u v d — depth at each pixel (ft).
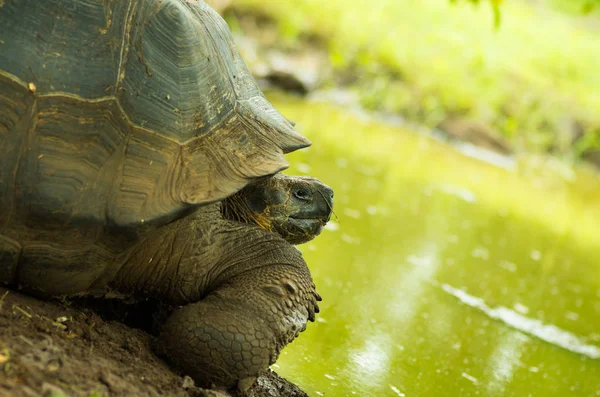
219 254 6.07
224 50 6.28
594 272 10.82
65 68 5.60
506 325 8.24
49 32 5.60
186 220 5.95
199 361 5.72
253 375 5.80
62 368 5.19
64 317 5.69
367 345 7.19
